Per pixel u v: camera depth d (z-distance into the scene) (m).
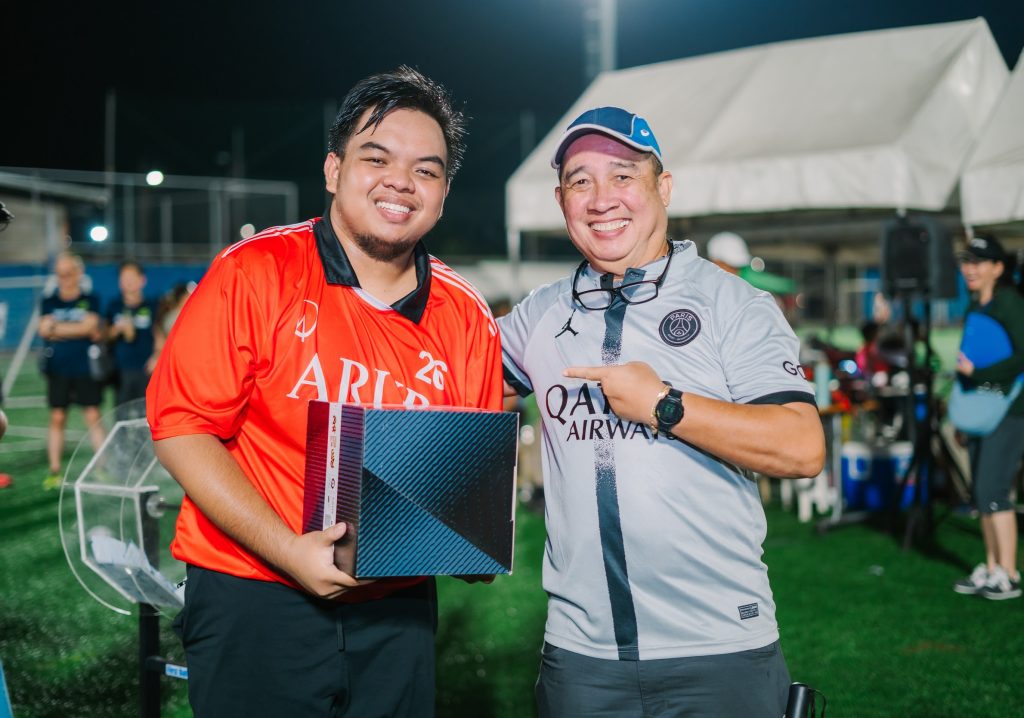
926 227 5.61
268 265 1.59
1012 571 4.55
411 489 1.38
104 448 2.11
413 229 1.65
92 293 7.52
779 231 8.23
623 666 1.66
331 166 1.71
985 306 4.52
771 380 1.59
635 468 1.65
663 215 1.79
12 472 7.81
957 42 5.82
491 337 1.84
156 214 18.73
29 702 3.25
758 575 1.69
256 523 1.48
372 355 1.65
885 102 5.76
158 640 2.20
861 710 3.18
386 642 1.68
